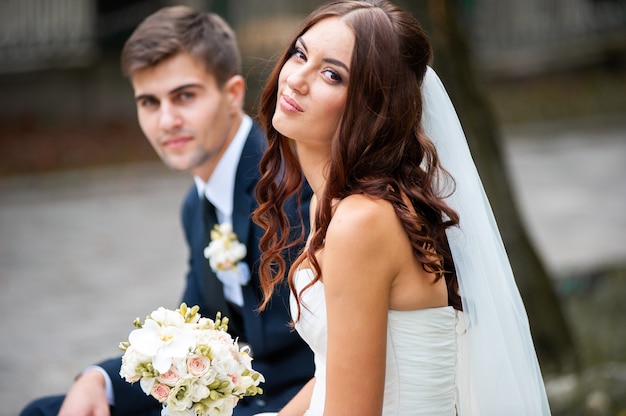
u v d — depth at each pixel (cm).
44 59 1545
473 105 551
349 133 230
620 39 1789
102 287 806
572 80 1764
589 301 708
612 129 1570
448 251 250
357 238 224
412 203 240
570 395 469
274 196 273
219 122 333
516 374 257
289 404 277
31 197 1187
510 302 262
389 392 239
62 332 688
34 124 1491
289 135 239
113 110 1547
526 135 1541
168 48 325
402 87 233
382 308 229
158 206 1145
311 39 235
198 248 340
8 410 544
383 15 233
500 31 1777
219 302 332
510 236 568
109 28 1576
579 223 1011
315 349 248
